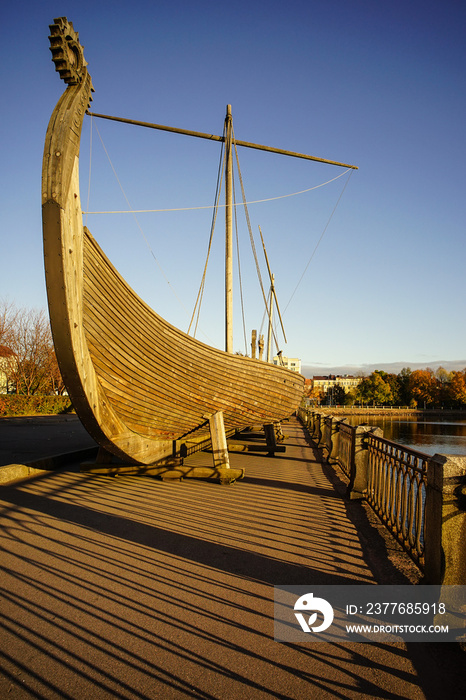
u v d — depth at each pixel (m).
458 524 2.81
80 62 4.00
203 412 7.70
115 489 6.58
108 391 5.70
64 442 12.88
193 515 5.21
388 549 4.14
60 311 4.10
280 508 5.61
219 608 2.97
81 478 7.41
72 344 4.32
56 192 3.76
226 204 9.30
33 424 19.97
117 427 6.16
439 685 2.21
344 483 7.36
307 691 2.14
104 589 3.22
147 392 6.35
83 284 4.57
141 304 5.47
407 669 2.35
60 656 2.39
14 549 3.98
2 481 6.91
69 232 3.97
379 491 5.27
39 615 2.83
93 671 2.27
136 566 3.65
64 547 4.05
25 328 28.45
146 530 4.59
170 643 2.54
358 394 98.94
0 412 25.34
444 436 35.69
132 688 2.14
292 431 19.58
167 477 7.32
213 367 7.14
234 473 7.14
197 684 2.18
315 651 2.49
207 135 9.35
